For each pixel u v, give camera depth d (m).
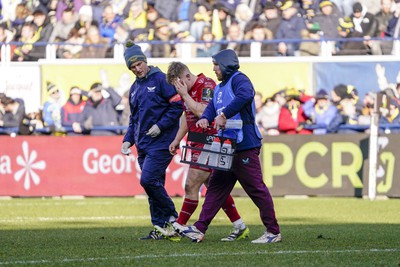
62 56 67.69
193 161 28.88
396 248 27.12
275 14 66.00
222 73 27.48
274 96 61.72
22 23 70.50
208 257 24.34
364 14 65.56
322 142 57.34
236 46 65.50
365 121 61.31
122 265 22.62
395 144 56.72
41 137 59.16
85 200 57.03
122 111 62.72
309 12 65.94
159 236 30.62
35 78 63.94
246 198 57.56
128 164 58.59
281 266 22.30
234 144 27.23
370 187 56.41
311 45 64.56
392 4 65.75
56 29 69.50
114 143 58.69
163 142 30.28
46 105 63.06
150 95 30.14
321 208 49.03
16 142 59.31
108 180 58.66
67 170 58.94
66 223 39.91
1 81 64.31
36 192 59.12
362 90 61.84
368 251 26.00
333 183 57.22
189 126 29.39
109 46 65.62
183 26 67.19
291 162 57.50
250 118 27.92
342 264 22.75
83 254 25.62
